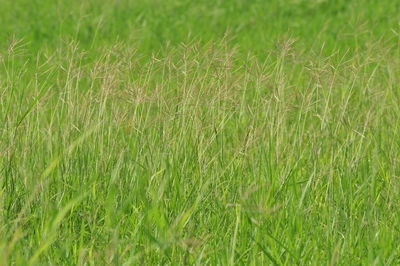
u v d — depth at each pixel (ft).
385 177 48.34
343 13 141.79
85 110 50.31
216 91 49.52
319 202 45.16
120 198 45.57
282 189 43.83
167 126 48.62
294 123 51.78
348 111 53.31
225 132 55.21
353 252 39.42
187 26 137.90
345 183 46.80
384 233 40.57
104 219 43.32
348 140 50.31
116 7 150.10
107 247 38.55
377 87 57.57
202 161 47.85
